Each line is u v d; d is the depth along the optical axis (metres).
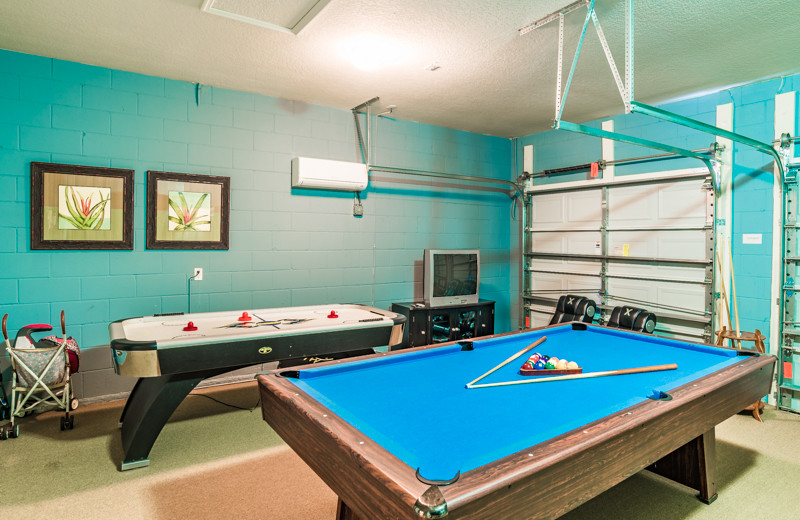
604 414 1.54
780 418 3.54
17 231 3.44
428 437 1.45
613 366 2.35
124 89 3.78
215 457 2.83
